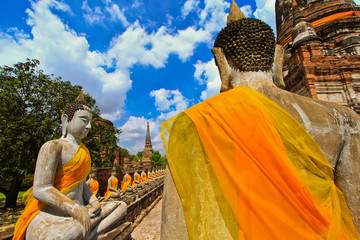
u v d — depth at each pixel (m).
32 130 12.98
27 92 14.62
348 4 11.41
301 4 12.63
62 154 3.15
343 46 10.16
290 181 1.07
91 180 10.02
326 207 1.12
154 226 9.20
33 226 2.75
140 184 16.94
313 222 1.03
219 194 1.17
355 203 1.29
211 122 1.26
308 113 1.38
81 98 3.73
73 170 3.21
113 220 3.63
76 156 3.24
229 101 1.31
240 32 1.64
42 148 3.04
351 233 1.22
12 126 12.47
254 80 1.57
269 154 1.12
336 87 7.09
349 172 1.35
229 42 1.68
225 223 1.11
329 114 1.40
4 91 13.63
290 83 8.31
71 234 2.65
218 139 1.22
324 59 7.27
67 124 3.46
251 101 1.27
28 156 13.59
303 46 7.69
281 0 13.92
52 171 3.01
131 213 9.20
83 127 3.52
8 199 14.49
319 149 1.24
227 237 1.09
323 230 1.03
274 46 1.68
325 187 1.16
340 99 6.99
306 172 1.16
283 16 13.57
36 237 2.62
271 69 1.70
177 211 1.21
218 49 1.75
